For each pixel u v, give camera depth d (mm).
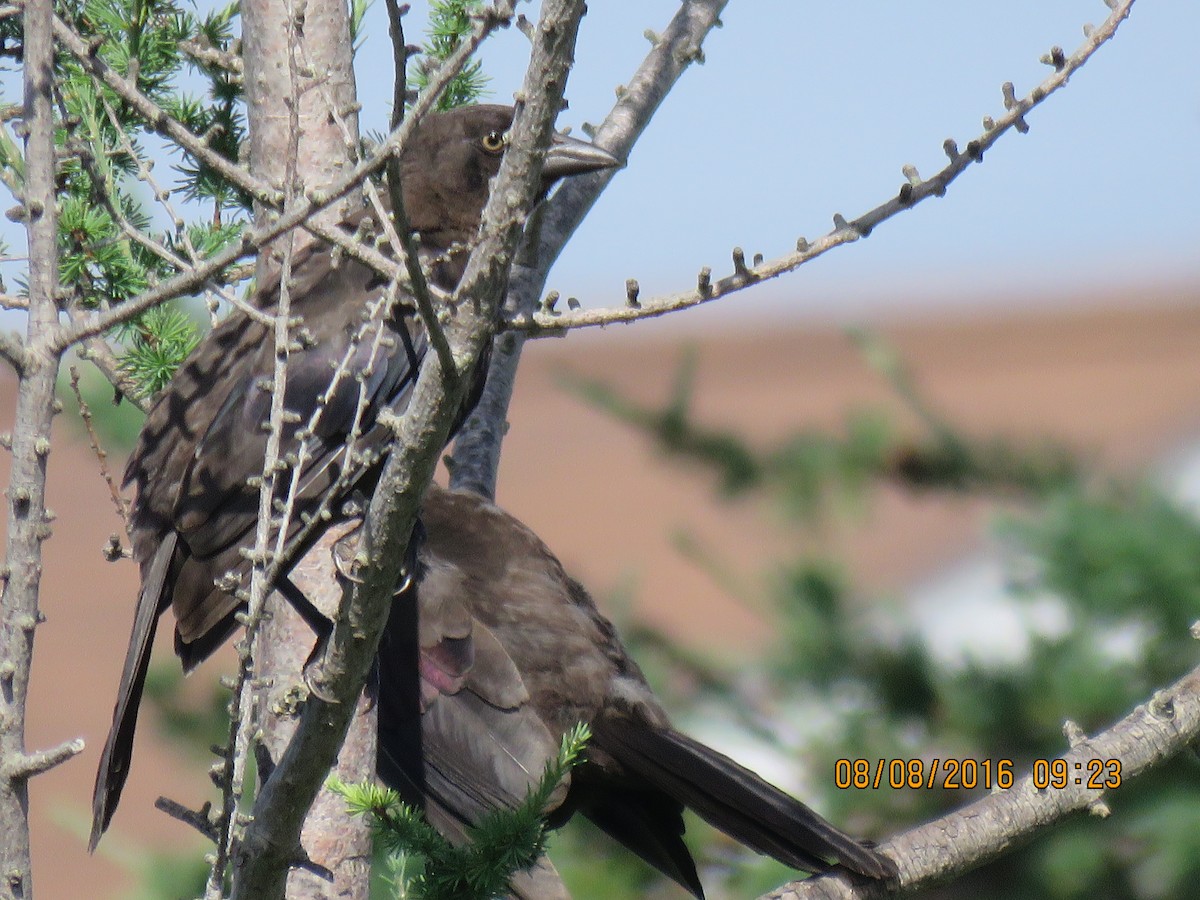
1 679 4828
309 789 5086
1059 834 8680
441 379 4586
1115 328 26031
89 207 7387
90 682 16188
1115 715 8883
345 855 6719
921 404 10227
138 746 13867
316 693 4980
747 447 10336
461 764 7867
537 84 4406
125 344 8195
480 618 8305
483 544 8672
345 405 7500
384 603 4871
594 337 28703
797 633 9414
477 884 5031
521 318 4734
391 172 4379
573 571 13430
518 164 4469
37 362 4965
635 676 8266
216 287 5027
